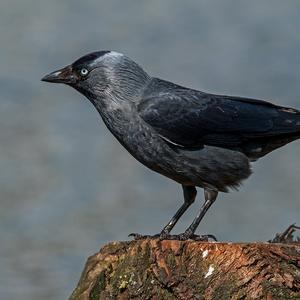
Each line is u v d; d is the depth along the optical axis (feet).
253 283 30.83
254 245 31.14
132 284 32.04
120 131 35.86
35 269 54.65
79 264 56.03
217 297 30.94
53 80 36.81
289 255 30.96
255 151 36.45
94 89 36.22
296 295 30.73
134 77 36.06
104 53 36.35
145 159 35.91
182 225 59.52
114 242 33.63
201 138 35.50
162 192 66.39
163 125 35.24
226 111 35.88
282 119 36.22
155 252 31.91
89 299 32.65
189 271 31.40
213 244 31.42
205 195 35.76
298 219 60.85
